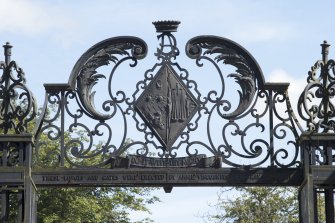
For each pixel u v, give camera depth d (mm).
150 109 17484
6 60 17438
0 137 17203
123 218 29844
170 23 17531
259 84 17594
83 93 17531
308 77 17453
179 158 17344
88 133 17469
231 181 17328
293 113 17578
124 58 17609
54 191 27422
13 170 17094
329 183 17172
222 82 17547
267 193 30875
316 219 17234
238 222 30984
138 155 17359
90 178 17312
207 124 17469
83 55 17578
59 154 17469
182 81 17547
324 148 17328
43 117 17562
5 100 17391
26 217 16922
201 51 17547
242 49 17531
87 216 28109
